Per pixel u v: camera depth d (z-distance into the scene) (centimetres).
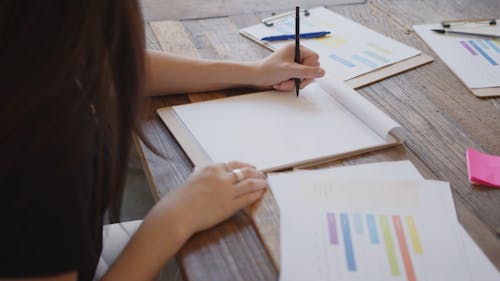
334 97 91
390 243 62
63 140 51
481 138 82
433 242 62
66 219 53
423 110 89
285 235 63
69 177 52
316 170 74
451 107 90
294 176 72
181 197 67
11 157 49
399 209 67
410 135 82
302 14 125
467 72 100
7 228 51
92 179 57
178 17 124
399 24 120
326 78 94
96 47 52
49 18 47
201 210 65
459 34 115
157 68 91
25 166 50
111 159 62
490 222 66
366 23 121
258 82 94
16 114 48
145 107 75
